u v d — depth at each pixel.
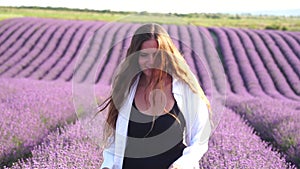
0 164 5.80
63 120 7.75
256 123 8.93
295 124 8.12
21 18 25.31
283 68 18.52
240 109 10.73
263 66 18.88
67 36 21.81
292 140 7.34
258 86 16.75
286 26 31.39
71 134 5.80
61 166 4.52
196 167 2.54
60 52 20.44
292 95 15.83
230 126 7.22
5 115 7.43
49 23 23.88
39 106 8.39
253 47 21.11
